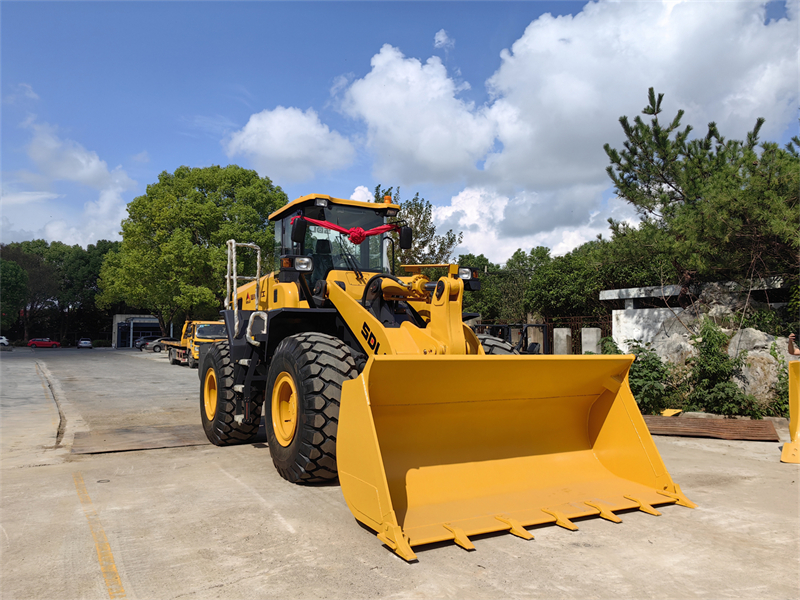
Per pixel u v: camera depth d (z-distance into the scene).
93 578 2.64
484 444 3.96
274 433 4.56
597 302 12.42
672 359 8.52
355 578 2.62
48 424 7.55
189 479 4.49
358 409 3.27
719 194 7.23
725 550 2.97
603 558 2.86
